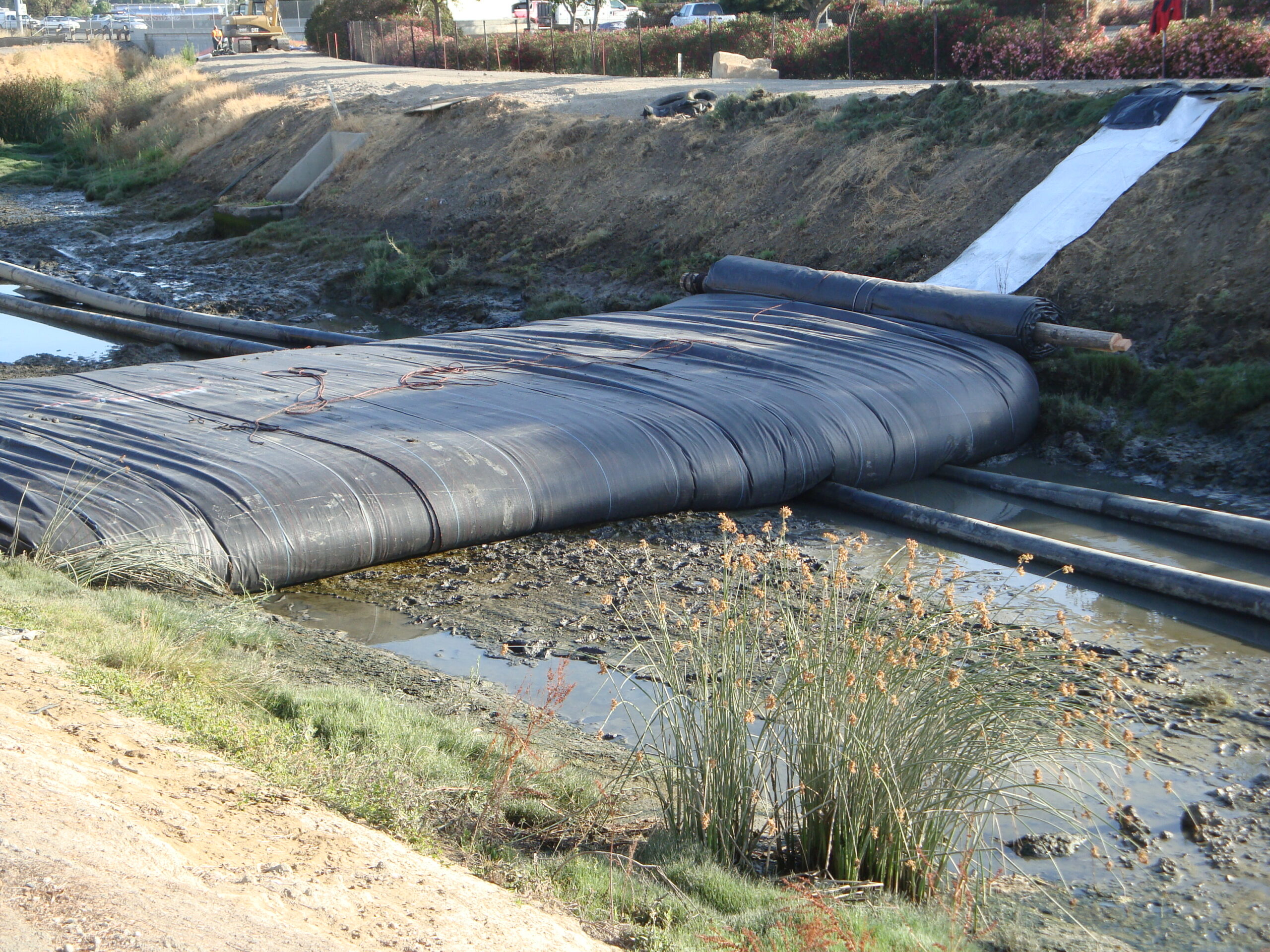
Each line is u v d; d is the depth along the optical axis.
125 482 9.73
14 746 4.57
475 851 4.99
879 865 5.28
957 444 13.10
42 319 22.69
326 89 38.47
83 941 3.19
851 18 34.59
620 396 12.72
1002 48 28.25
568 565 10.20
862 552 10.73
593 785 6.02
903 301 15.46
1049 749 5.48
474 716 7.04
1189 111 17.81
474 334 16.03
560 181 25.14
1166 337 14.73
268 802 4.81
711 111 24.67
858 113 22.14
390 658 8.02
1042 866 5.84
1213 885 5.70
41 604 7.30
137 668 6.32
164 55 62.50
